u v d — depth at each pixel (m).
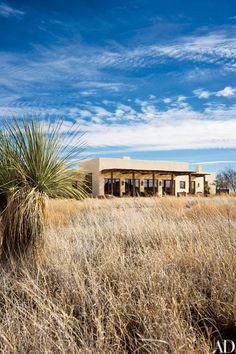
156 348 1.76
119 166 30.23
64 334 1.88
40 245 3.39
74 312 2.37
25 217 3.21
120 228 5.62
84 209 9.62
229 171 35.03
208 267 3.04
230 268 2.95
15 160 3.32
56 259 3.36
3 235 3.23
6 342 1.84
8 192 3.22
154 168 32.72
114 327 2.02
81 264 3.36
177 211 8.66
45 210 3.52
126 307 2.31
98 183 28.94
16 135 3.35
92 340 1.87
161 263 3.14
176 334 1.83
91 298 2.43
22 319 2.13
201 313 2.32
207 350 1.76
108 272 3.04
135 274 2.84
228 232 4.77
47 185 3.40
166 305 2.28
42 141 3.40
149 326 1.94
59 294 2.58
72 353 1.76
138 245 4.14
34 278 2.89
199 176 36.81
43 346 1.79
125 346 1.89
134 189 28.61
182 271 3.15
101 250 3.88
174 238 4.64
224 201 11.26
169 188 33.66
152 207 10.17
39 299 2.35
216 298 2.43
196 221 6.88
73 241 4.50
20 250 3.24
